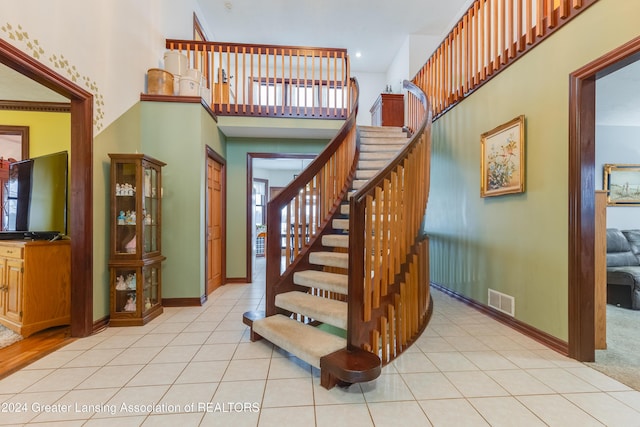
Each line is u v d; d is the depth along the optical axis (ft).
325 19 18.48
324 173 10.23
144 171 9.62
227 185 15.75
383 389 5.85
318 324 9.43
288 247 9.12
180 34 15.17
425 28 19.43
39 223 10.11
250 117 14.05
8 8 6.08
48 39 7.07
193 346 7.79
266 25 19.06
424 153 9.15
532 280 8.34
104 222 9.32
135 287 9.62
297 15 18.13
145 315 9.54
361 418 5.00
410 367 6.72
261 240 28.58
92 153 8.60
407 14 18.11
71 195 8.38
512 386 5.96
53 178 9.83
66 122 10.85
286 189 9.08
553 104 7.64
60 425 4.81
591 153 6.99
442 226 13.60
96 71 8.84
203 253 12.00
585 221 6.97
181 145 11.53
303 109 14.26
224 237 15.40
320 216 10.11
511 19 9.15
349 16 18.16
